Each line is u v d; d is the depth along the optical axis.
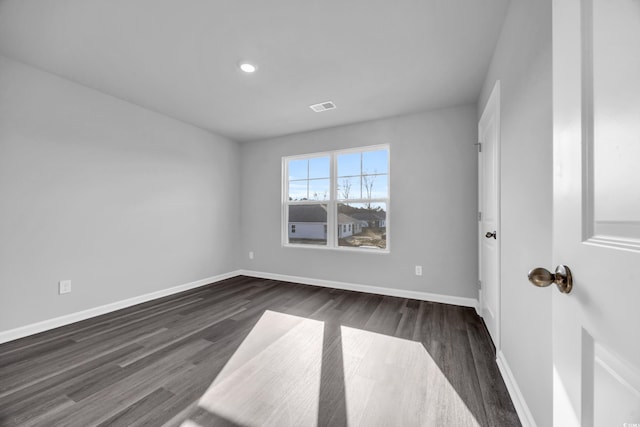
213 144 4.03
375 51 2.09
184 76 2.45
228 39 1.95
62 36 1.92
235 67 2.31
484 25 1.80
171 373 1.72
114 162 2.85
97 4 1.62
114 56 2.16
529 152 1.27
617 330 0.44
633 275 0.40
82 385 1.60
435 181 3.14
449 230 3.07
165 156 3.36
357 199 3.67
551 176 1.05
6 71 2.15
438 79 2.49
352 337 2.22
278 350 2.01
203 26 1.82
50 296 2.38
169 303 3.07
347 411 1.40
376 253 3.46
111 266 2.82
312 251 3.90
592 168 0.52
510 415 1.37
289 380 1.65
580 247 0.55
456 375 1.70
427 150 3.18
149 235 3.18
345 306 2.97
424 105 3.04
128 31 1.87
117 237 2.88
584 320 0.53
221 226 4.16
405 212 3.29
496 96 1.89
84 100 2.61
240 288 3.70
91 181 2.67
